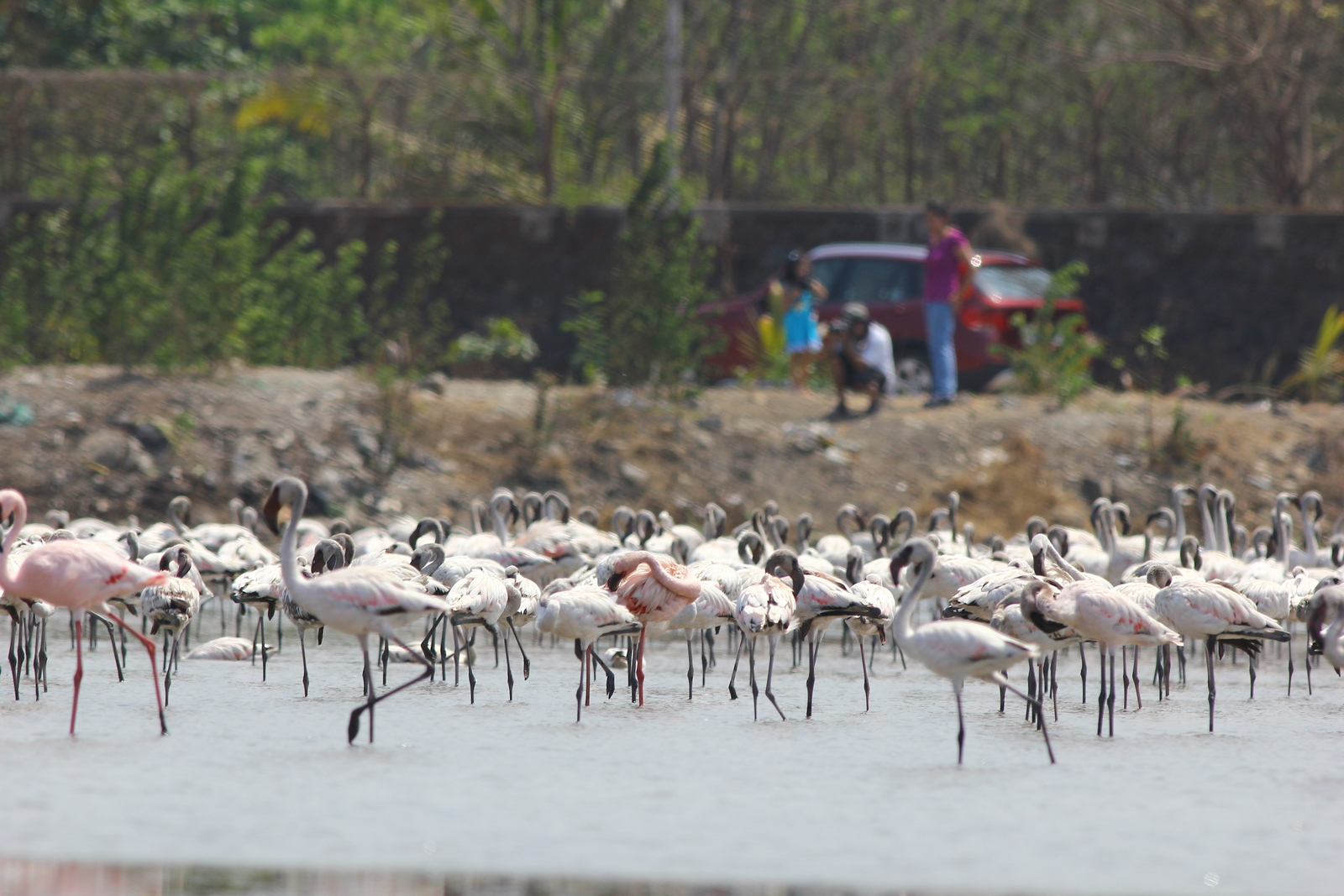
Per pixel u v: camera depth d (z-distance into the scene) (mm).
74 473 18438
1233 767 8688
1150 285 26984
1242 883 6414
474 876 6445
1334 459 20688
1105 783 8242
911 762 8773
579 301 23266
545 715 10180
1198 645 15086
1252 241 26625
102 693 10820
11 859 6602
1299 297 26484
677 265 21141
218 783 7992
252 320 21016
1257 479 20250
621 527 16047
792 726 9914
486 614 10531
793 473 19938
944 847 6922
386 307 26719
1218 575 13805
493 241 27438
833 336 20984
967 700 11148
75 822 7180
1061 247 27312
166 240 20891
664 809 7574
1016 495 19766
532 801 7691
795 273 22703
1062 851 6883
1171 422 21141
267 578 10922
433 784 8023
